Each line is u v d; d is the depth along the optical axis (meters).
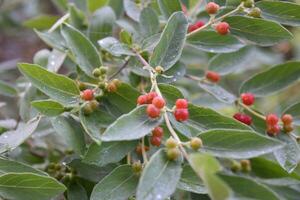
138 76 0.53
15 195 0.43
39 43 0.91
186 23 0.47
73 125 0.46
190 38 0.51
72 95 0.46
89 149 0.43
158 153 0.39
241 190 0.38
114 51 0.50
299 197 0.55
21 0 0.86
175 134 0.41
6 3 0.84
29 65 0.45
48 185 0.43
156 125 0.41
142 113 0.41
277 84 0.53
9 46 0.95
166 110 0.42
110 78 0.51
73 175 0.49
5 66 0.79
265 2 0.48
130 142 0.44
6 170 0.45
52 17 0.67
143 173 0.37
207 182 0.36
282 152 0.47
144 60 0.49
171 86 0.45
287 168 0.47
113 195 0.42
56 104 0.45
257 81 0.54
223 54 0.57
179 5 0.51
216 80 0.56
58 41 0.56
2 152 0.46
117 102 0.48
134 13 0.57
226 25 0.48
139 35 0.54
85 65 0.50
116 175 0.43
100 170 0.48
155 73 0.46
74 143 0.45
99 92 0.48
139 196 0.37
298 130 0.56
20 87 0.61
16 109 0.73
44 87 0.46
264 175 0.51
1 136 0.47
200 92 0.70
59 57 0.55
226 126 0.44
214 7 0.48
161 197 0.38
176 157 0.39
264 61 0.78
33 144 0.58
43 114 0.45
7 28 0.85
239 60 0.57
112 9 0.61
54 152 0.58
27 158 0.57
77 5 0.65
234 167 0.51
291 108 0.51
